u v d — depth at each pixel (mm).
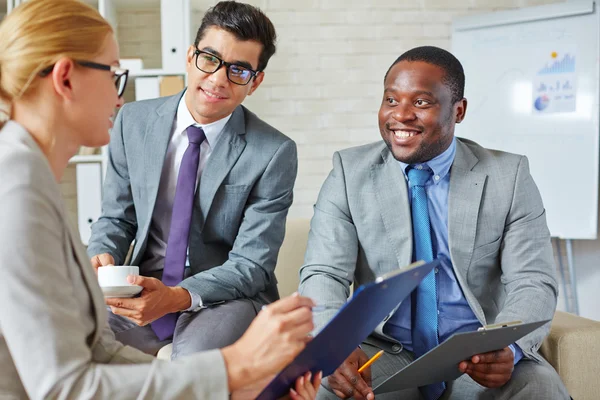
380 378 1972
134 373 1092
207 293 2133
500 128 4109
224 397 1114
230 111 2287
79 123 1208
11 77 1161
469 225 2012
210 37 2191
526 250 2027
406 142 1994
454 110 2037
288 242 2715
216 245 2357
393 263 2055
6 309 1033
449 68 2006
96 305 1184
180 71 3754
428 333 1991
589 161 3928
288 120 4328
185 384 1100
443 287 2045
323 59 4324
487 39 4137
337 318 1175
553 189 4008
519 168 2078
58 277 1077
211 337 2049
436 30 4348
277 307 1158
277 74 4309
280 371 1236
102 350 1251
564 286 4219
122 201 2406
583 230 3955
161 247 2342
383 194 2074
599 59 3895
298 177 4332
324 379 1919
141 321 1944
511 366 1777
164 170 2338
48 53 1156
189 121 2328
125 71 1265
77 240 1169
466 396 1962
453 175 2059
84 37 1187
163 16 3748
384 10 4332
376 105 4352
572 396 2059
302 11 4309
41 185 1093
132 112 2406
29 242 1048
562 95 3975
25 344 1031
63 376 1038
